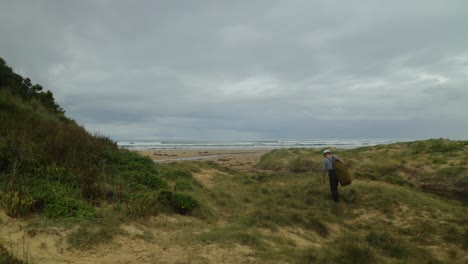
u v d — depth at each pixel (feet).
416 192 38.96
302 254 17.74
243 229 21.53
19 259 13.51
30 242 15.30
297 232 23.36
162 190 24.85
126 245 16.71
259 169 68.69
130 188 25.55
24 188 19.62
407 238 24.91
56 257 14.48
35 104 43.01
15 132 26.45
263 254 17.30
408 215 29.37
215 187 36.73
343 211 30.71
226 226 22.13
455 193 44.96
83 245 15.84
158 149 146.82
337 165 32.91
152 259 15.37
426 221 27.50
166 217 22.20
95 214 19.12
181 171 37.35
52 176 22.30
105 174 26.48
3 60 44.91
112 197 23.25
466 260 21.01
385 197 33.32
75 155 26.61
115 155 32.81
